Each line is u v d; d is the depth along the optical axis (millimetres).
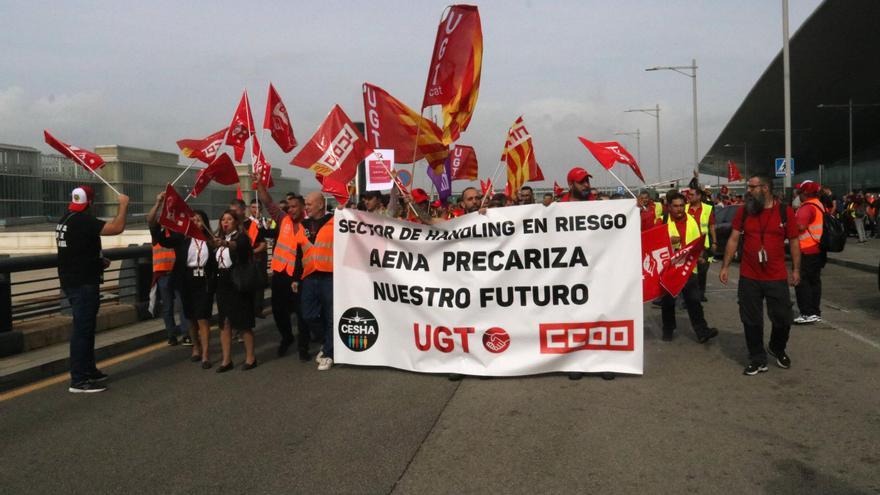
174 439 5188
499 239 6758
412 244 7004
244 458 4738
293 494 4121
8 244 25062
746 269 6688
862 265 16781
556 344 6668
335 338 7293
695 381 6492
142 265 10766
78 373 6684
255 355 8414
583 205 6605
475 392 6309
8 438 5301
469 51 7465
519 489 4121
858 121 55469
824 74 39469
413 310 6992
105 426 5562
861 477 4188
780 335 6836
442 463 4562
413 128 7801
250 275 7387
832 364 7020
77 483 4383
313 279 7469
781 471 4305
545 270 6672
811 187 9203
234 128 8781
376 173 12742
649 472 4336
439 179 14133
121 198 6926
